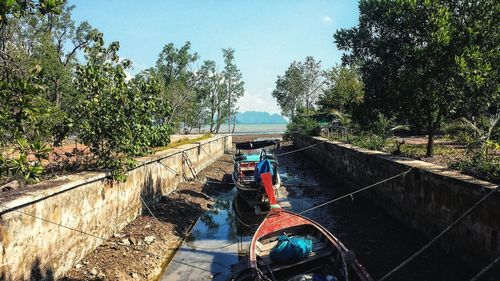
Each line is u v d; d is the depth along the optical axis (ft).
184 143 79.61
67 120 36.96
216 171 83.35
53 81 83.51
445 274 28.53
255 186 52.54
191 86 177.37
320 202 55.06
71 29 101.55
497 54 36.04
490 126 44.21
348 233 40.37
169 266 33.81
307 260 27.58
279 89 208.64
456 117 43.34
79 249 30.71
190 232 43.34
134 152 40.63
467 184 28.43
